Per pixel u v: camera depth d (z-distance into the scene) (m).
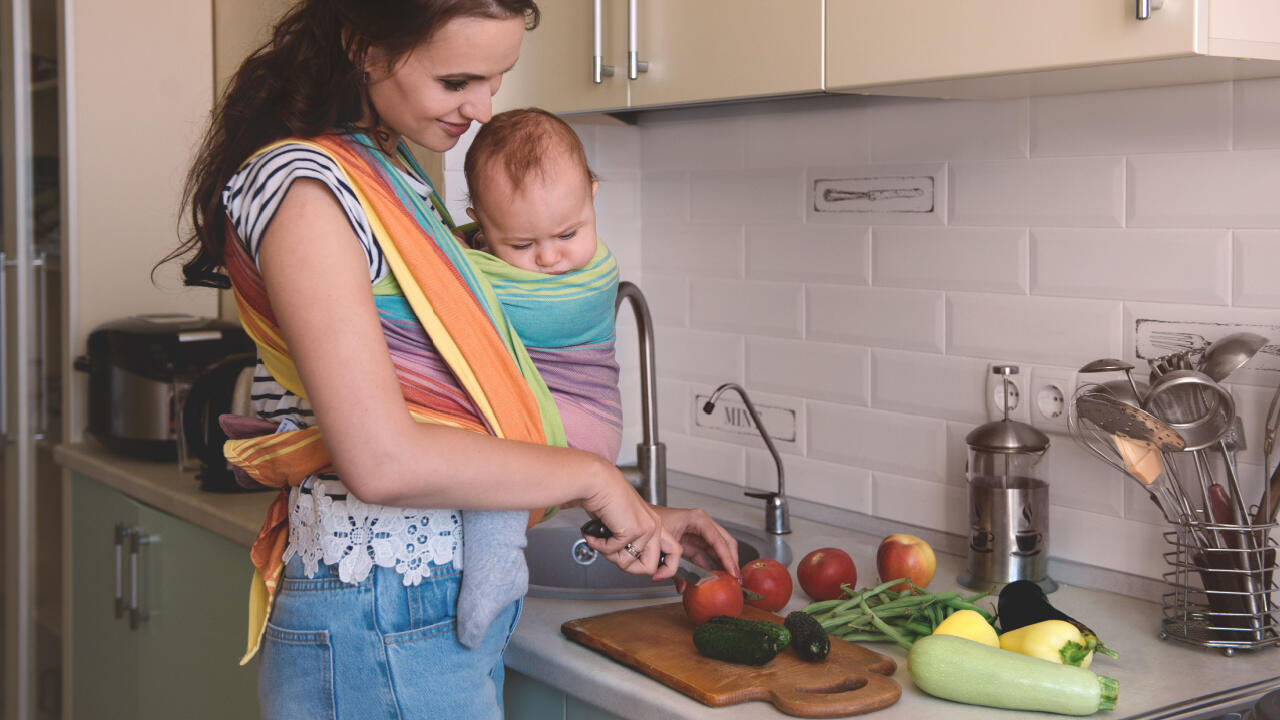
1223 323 1.35
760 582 1.38
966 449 1.64
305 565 1.10
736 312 1.98
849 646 1.24
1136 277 1.43
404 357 1.07
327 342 0.96
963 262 1.62
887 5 1.25
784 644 1.17
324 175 0.99
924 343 1.69
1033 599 1.24
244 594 1.80
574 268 1.22
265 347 1.10
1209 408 1.23
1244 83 1.31
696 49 1.49
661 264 2.12
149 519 2.09
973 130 1.59
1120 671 1.20
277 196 0.97
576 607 1.42
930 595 1.31
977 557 1.49
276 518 1.17
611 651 1.24
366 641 1.08
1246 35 1.04
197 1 2.49
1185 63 1.09
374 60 1.02
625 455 2.17
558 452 1.08
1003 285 1.58
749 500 1.97
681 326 2.09
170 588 2.04
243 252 1.04
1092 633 1.19
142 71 2.45
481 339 1.09
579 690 1.23
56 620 2.65
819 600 1.42
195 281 1.20
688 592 1.30
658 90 1.56
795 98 1.82
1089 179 1.47
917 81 1.23
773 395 1.93
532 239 1.20
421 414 1.07
